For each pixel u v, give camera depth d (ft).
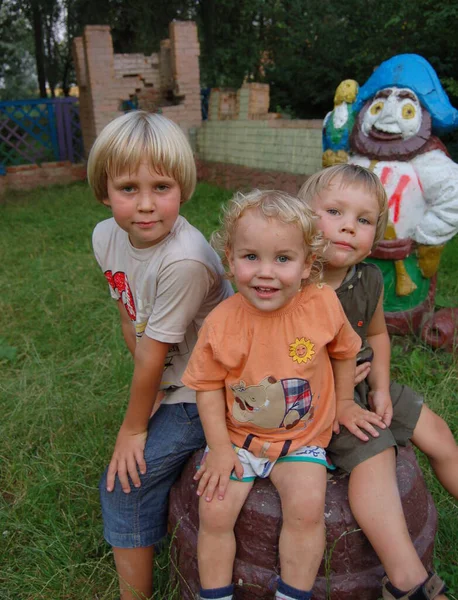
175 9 44.98
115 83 31.73
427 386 10.27
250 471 5.50
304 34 37.01
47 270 17.70
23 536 7.60
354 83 12.64
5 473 8.84
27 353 12.67
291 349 5.34
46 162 34.06
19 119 35.91
